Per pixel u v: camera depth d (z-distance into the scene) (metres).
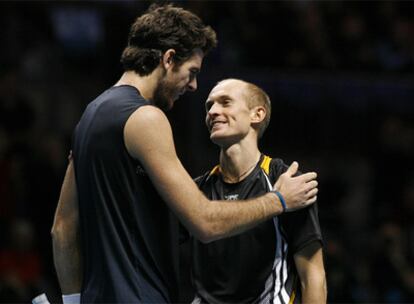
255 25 15.74
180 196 4.88
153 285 5.05
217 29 15.36
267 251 5.69
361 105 14.56
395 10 17.84
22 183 13.10
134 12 15.10
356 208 13.73
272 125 14.03
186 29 5.27
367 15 17.45
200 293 5.86
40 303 5.79
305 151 14.20
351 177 14.39
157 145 4.93
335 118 14.40
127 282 4.96
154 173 4.91
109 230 5.02
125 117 5.01
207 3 15.43
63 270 5.55
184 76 5.32
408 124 14.84
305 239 5.57
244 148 5.95
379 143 14.65
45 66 15.41
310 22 16.09
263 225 5.70
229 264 5.76
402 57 17.06
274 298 5.61
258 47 15.52
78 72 15.55
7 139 13.74
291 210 5.32
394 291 12.66
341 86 14.46
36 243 12.70
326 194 14.12
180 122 13.18
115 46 15.21
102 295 5.02
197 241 5.95
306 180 5.39
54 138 13.86
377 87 14.70
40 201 13.02
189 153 13.09
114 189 5.04
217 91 5.99
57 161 13.43
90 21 15.93
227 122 5.88
